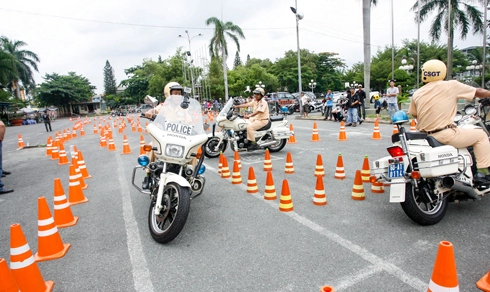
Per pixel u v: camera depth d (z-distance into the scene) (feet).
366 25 69.15
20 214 18.89
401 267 10.84
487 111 18.49
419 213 13.41
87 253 13.21
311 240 13.15
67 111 253.24
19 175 30.19
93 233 15.21
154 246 13.46
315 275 10.66
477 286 9.48
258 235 13.89
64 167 32.78
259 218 15.79
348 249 12.24
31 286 10.46
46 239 13.00
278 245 12.88
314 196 17.31
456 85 14.03
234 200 18.70
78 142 53.36
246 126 30.04
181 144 14.30
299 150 33.17
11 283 9.38
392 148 13.06
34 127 123.95
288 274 10.80
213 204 18.19
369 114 67.26
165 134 14.49
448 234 13.00
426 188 13.94
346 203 17.21
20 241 10.50
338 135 42.34
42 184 26.02
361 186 17.61
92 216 17.51
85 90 262.67
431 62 14.48
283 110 80.69
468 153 14.55
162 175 14.21
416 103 14.84
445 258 7.83
